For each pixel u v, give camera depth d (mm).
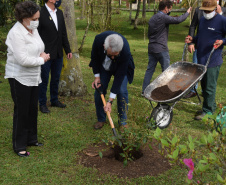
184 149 2086
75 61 6023
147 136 3666
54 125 4629
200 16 5305
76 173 3346
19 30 3242
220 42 4660
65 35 5156
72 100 5871
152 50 6145
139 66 9492
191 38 5227
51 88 5332
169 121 4711
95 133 4406
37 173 3322
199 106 5879
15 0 9078
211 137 2102
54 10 4875
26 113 3596
